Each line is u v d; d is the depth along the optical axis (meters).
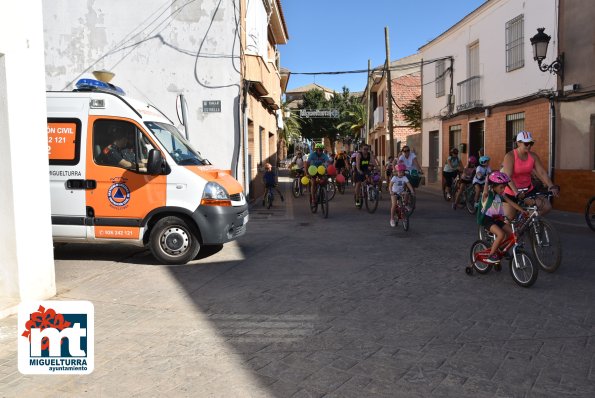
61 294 5.95
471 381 3.69
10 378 3.80
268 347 4.36
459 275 6.73
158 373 3.87
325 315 5.16
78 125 7.52
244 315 5.20
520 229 6.29
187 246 7.48
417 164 13.58
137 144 7.47
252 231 10.58
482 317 5.06
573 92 12.99
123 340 4.54
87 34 12.91
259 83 14.63
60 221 7.51
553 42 13.76
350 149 63.69
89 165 7.48
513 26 15.91
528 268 6.05
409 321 4.96
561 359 4.06
